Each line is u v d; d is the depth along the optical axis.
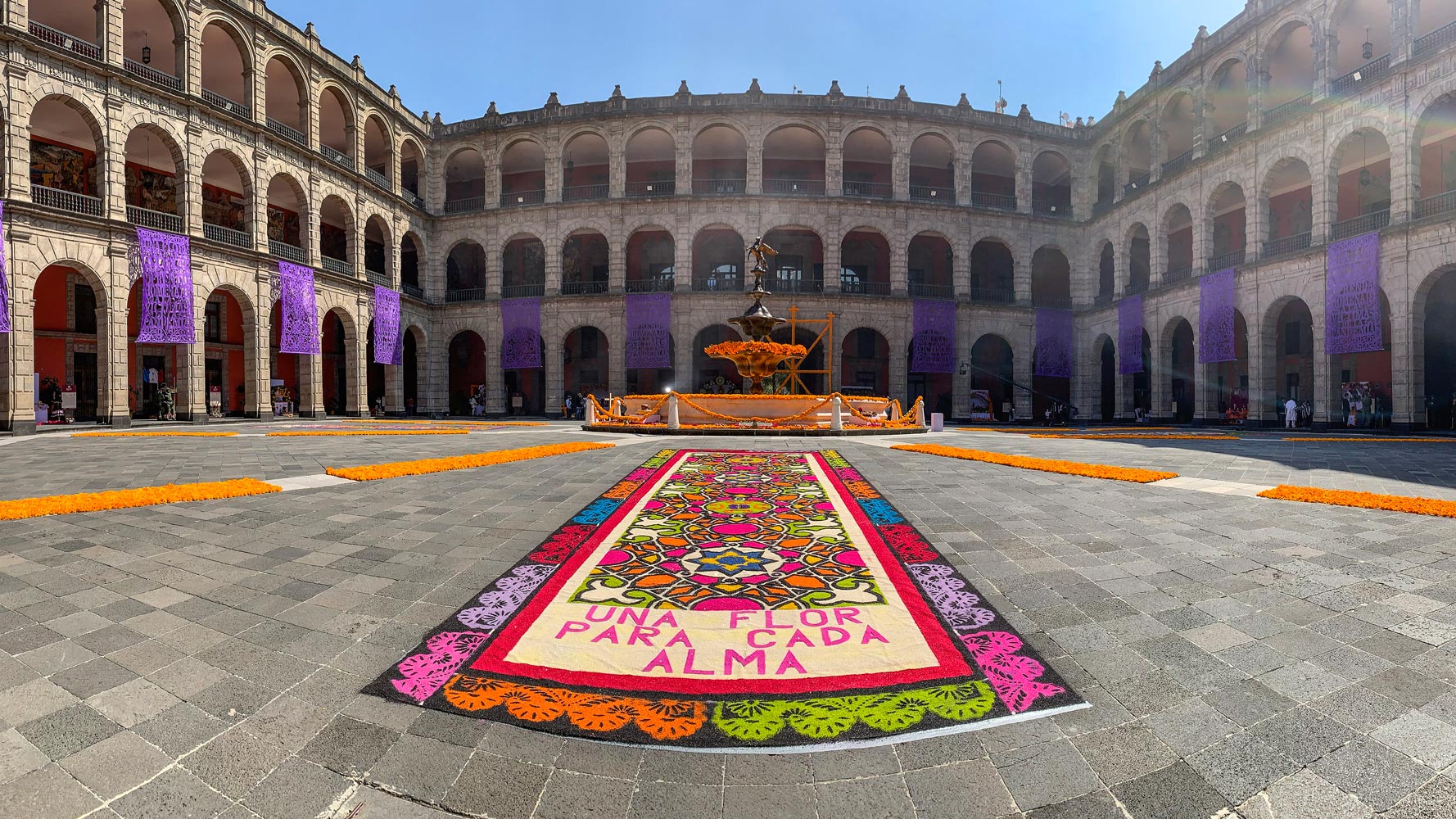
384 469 9.17
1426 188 25.73
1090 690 2.90
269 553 5.08
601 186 39.19
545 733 2.57
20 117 20.56
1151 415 33.97
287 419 30.31
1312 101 25.86
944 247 41.34
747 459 11.09
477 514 6.52
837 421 17.97
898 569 4.64
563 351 39.19
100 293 22.75
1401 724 2.62
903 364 37.56
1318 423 25.00
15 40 20.44
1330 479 8.98
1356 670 3.08
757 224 37.50
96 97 22.66
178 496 7.06
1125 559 4.88
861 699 2.81
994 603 3.97
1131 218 35.94
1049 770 2.35
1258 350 27.58
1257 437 19.81
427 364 39.91
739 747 2.47
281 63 30.88
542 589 4.23
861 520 6.22
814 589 4.22
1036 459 10.86
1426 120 22.08
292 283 29.67
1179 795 2.21
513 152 41.16
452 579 4.45
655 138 39.94
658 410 20.52
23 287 20.45
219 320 33.31
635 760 2.40
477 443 15.00
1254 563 4.79
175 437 17.28
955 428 27.78
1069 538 5.52
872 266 40.72
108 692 2.86
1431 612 3.81
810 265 40.28
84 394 28.25
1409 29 22.44
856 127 37.84
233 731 2.57
